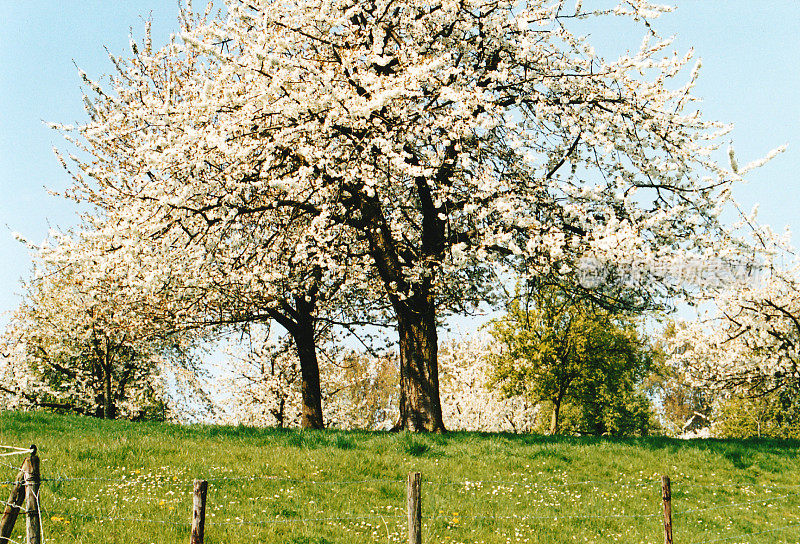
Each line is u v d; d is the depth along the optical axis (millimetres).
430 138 17297
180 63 24781
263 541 9578
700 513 13484
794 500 14867
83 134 17891
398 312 19094
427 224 18766
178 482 11672
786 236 23125
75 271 16875
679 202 17422
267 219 18891
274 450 14242
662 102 17625
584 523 12109
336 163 16922
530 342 37719
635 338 39188
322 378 37562
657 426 67188
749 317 26875
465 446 15969
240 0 16906
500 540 10688
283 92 16969
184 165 16156
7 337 32625
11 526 6766
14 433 14445
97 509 9984
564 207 16578
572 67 18328
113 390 34750
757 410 44031
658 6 17359
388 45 18281
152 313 22594
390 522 10906
